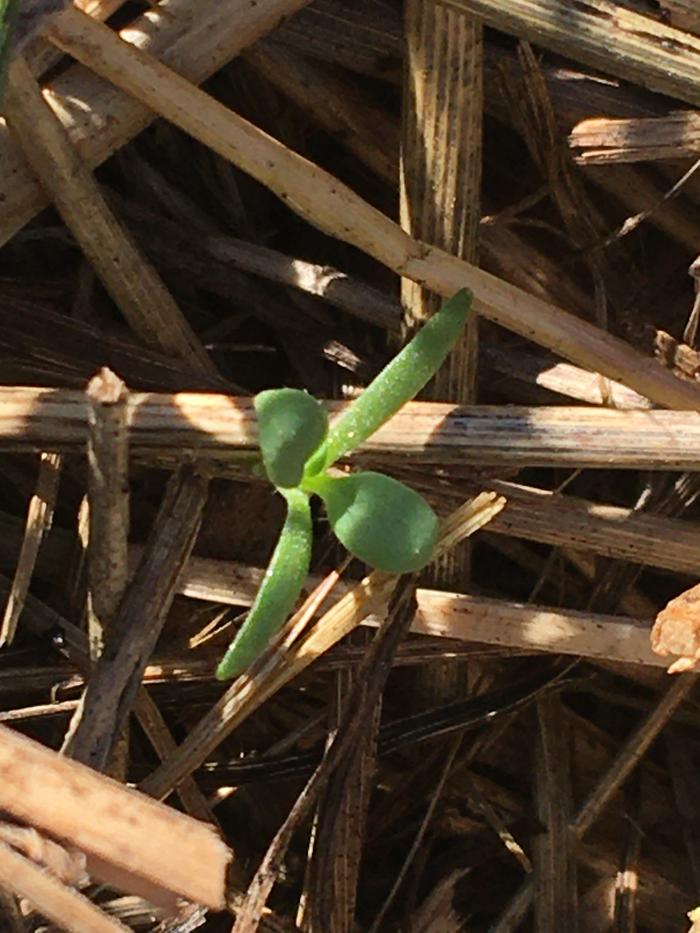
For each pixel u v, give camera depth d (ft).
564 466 0.38
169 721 0.42
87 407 0.36
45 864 0.31
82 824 0.31
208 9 0.37
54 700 0.39
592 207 0.42
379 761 0.44
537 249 0.43
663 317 0.43
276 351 0.45
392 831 0.44
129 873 0.31
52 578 0.41
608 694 0.45
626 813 0.44
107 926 0.31
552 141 0.41
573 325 0.38
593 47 0.36
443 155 0.38
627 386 0.39
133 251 0.39
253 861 0.42
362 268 0.44
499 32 0.41
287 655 0.37
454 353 0.39
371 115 0.43
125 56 0.36
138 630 0.37
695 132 0.39
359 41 0.41
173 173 0.44
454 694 0.43
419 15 0.37
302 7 0.39
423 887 0.43
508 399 0.43
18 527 0.42
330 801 0.39
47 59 0.37
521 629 0.40
